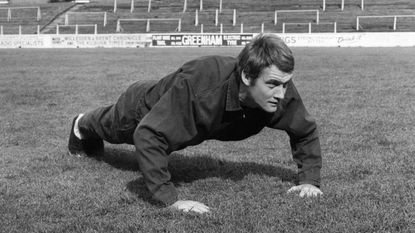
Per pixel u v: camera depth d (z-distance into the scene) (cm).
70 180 512
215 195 452
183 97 394
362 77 1634
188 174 534
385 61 2353
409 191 448
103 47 4728
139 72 1909
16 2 7094
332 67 2055
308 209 400
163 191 405
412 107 995
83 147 605
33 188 484
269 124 434
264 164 577
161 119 393
